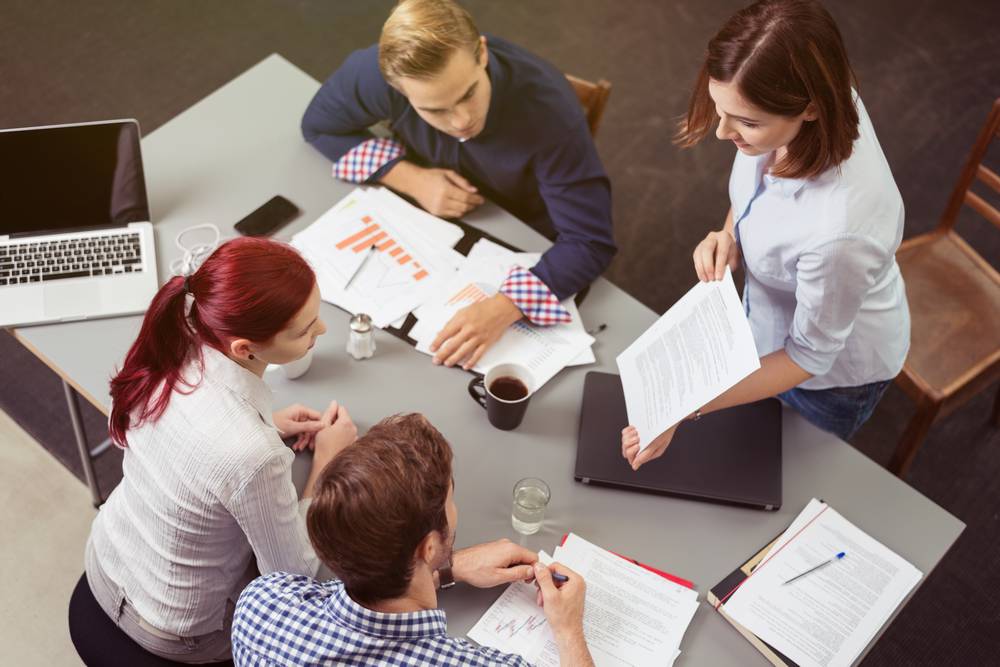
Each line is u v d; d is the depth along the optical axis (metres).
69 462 2.57
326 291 1.92
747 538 1.64
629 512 1.66
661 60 3.65
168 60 3.49
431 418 1.76
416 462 1.12
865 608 1.54
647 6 3.81
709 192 3.31
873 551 1.62
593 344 1.91
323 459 1.65
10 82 3.37
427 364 1.84
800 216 1.53
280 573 1.30
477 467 1.70
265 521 1.43
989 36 3.79
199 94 3.40
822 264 1.49
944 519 1.68
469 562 1.51
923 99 3.58
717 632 1.52
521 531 1.62
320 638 1.16
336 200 2.10
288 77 2.34
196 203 2.06
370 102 2.06
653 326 1.73
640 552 1.61
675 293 3.05
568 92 2.02
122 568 1.56
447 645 1.16
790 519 1.67
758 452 1.72
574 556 1.58
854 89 1.47
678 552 1.61
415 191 2.09
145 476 1.46
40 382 2.71
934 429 2.78
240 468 1.37
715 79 1.37
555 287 1.93
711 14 3.81
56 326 1.85
